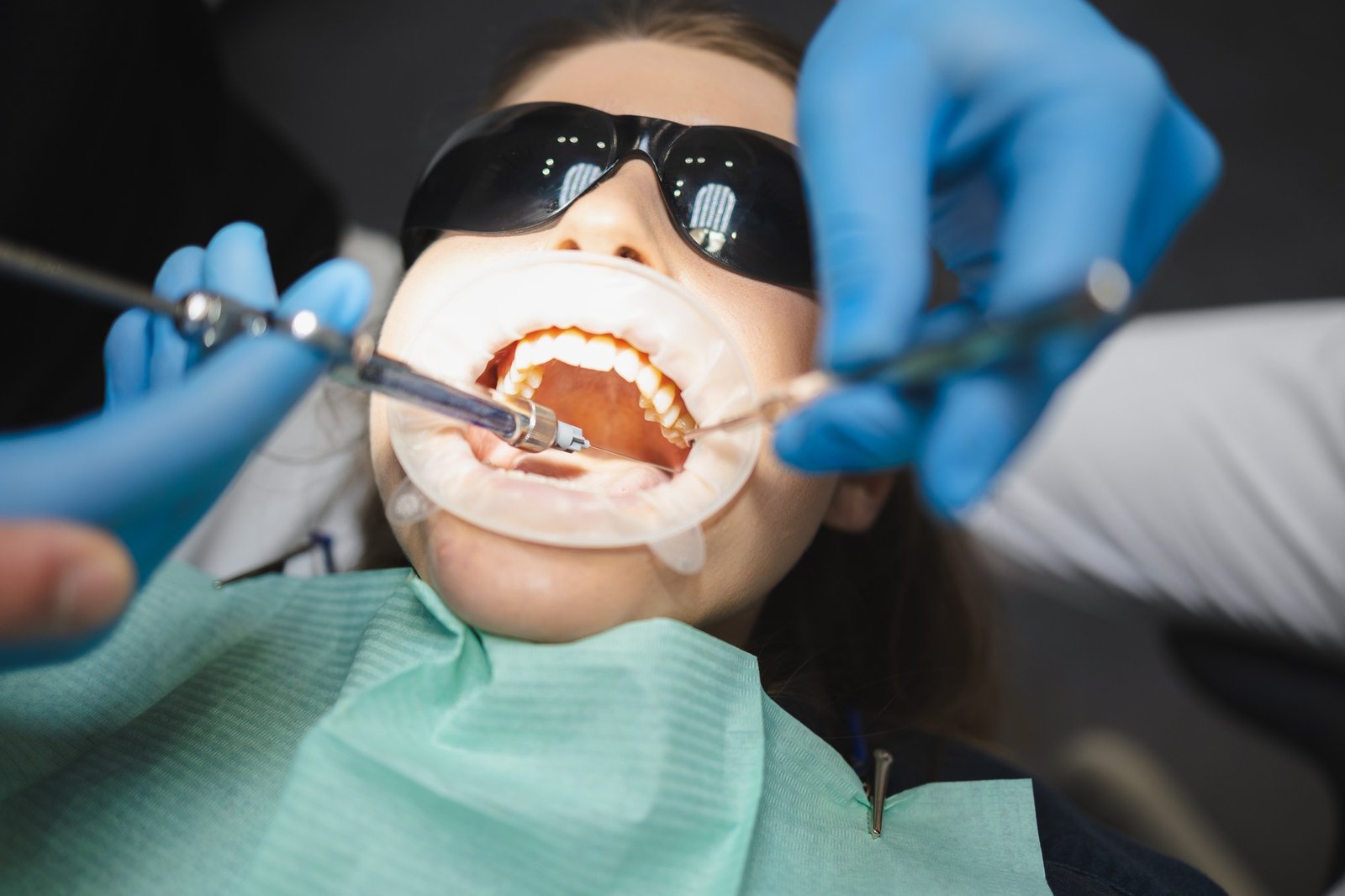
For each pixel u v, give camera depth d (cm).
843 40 65
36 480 50
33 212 113
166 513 58
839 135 59
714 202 78
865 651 116
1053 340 46
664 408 76
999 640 147
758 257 78
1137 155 58
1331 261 230
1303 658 141
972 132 63
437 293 79
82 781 70
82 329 122
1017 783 86
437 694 67
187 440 51
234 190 135
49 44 106
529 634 67
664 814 65
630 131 79
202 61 130
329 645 81
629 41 102
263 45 238
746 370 71
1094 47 62
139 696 79
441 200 84
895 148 59
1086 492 150
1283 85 245
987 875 79
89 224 120
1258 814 191
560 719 66
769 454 73
